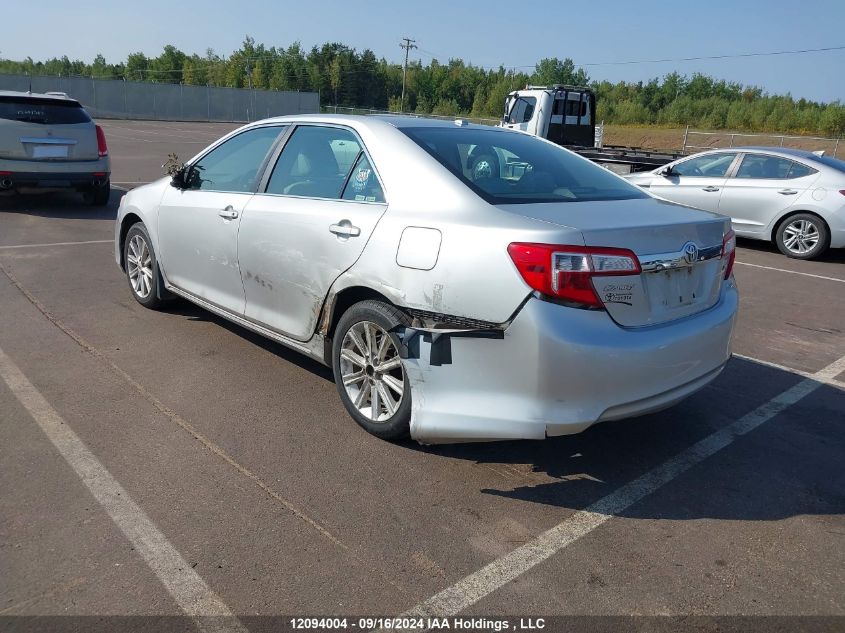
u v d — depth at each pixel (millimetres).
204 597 2527
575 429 3043
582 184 3871
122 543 2805
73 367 4574
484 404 3143
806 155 10047
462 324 3158
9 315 5594
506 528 3021
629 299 3096
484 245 3084
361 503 3158
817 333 6176
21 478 3244
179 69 106000
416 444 3725
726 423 4191
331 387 4422
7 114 9930
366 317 3607
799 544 2988
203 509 3059
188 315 5754
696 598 2629
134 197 5750
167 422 3863
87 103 49000
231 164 4824
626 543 2951
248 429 3820
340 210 3781
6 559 2680
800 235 9797
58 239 8641
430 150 3674
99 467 3369
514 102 17359
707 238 3475
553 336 2930
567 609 2547
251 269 4406
